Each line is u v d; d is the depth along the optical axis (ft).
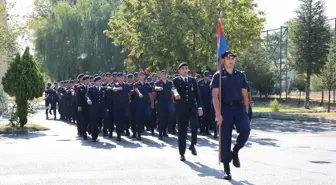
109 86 48.57
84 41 140.26
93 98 45.52
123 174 26.89
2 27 87.04
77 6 144.77
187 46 83.51
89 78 48.78
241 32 85.30
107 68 140.56
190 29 81.66
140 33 84.64
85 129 48.16
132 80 49.93
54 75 142.00
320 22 141.90
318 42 141.49
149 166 29.73
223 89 25.40
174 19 81.71
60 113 79.92
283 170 28.30
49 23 142.00
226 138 25.40
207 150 38.19
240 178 25.57
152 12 83.87
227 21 84.33
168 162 31.40
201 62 84.53
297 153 36.60
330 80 112.06
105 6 143.13
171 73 86.84
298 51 143.23
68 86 74.23
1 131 55.31
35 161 31.96
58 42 140.46
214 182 24.41
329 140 46.93
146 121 54.90
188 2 82.33
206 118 52.03
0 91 65.05
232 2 84.94
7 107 62.08
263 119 82.89
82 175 26.66
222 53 25.71
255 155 35.29
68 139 48.14
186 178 25.59
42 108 122.42
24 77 58.29
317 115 85.76
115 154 35.73
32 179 25.53
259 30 87.97
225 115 25.35
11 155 35.14
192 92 32.50
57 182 24.67
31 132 56.39
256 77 152.46
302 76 160.86
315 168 29.17
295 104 148.56
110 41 139.74
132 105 48.11
